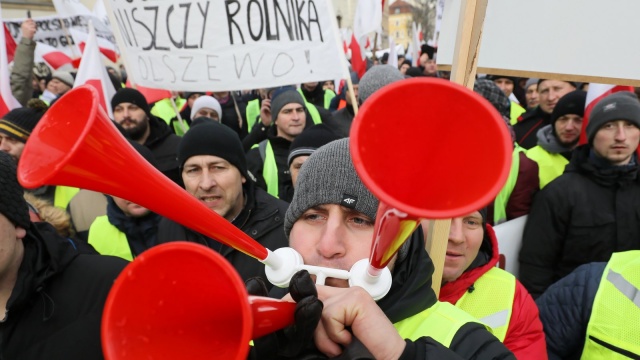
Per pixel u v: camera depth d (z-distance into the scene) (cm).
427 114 57
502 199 270
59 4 591
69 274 135
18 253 124
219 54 272
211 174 213
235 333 65
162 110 552
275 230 218
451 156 57
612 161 227
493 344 98
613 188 230
